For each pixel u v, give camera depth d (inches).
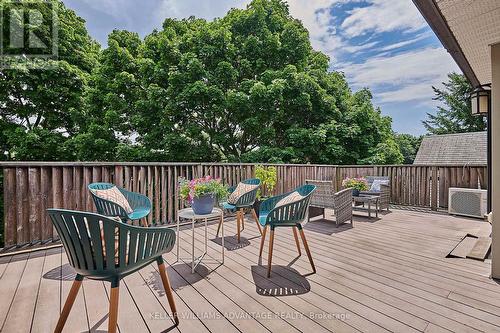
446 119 826.2
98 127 353.1
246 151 443.8
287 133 419.8
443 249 125.7
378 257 115.0
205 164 192.7
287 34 428.1
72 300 60.0
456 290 84.7
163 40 358.6
